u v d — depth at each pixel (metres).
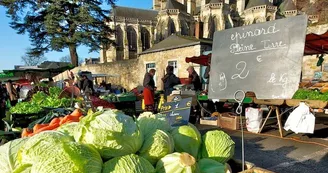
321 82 9.41
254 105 7.67
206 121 7.41
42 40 24.50
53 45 22.73
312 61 13.69
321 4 24.66
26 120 3.75
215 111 8.19
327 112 8.05
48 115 3.40
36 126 2.43
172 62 18.97
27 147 1.21
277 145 5.12
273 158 4.36
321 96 5.21
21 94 13.20
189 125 2.00
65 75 21.75
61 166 1.09
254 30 2.24
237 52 2.34
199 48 16.42
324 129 6.42
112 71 27.14
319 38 6.13
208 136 1.90
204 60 11.23
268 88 2.02
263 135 5.93
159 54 20.41
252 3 49.88
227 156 1.83
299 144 5.14
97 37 24.80
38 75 14.91
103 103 5.64
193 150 1.78
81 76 10.12
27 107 4.07
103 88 18.94
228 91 2.29
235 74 2.29
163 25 46.28
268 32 2.14
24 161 1.17
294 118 5.29
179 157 1.40
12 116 3.75
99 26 25.12
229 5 49.91
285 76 1.95
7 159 1.32
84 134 1.30
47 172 1.07
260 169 1.72
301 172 3.74
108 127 1.30
